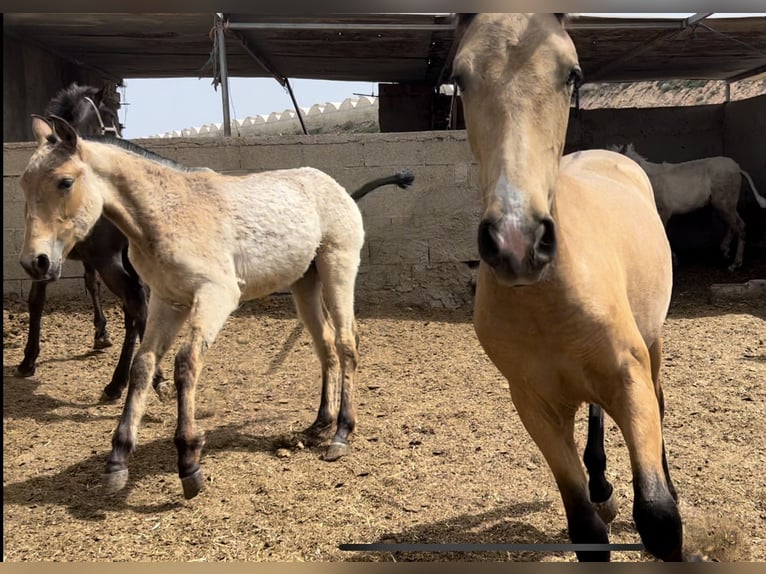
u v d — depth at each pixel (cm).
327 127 2009
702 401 451
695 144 1193
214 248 371
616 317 194
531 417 218
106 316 718
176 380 344
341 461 383
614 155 337
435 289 772
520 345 198
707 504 303
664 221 1002
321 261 432
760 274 934
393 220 769
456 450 386
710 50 946
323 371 441
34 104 978
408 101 1307
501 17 166
